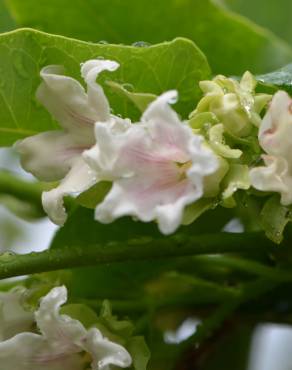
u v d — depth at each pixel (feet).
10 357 0.80
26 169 0.84
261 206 0.83
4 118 0.89
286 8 1.22
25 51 0.84
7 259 0.82
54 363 0.81
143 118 0.74
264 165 0.78
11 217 1.26
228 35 1.03
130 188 0.74
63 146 0.84
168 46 0.84
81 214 0.98
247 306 1.05
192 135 0.72
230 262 1.02
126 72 0.85
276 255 0.96
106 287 0.99
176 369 1.01
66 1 1.02
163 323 1.07
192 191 0.72
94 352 0.78
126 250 0.84
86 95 0.81
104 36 1.04
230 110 0.78
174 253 0.86
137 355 0.82
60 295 0.79
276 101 0.76
